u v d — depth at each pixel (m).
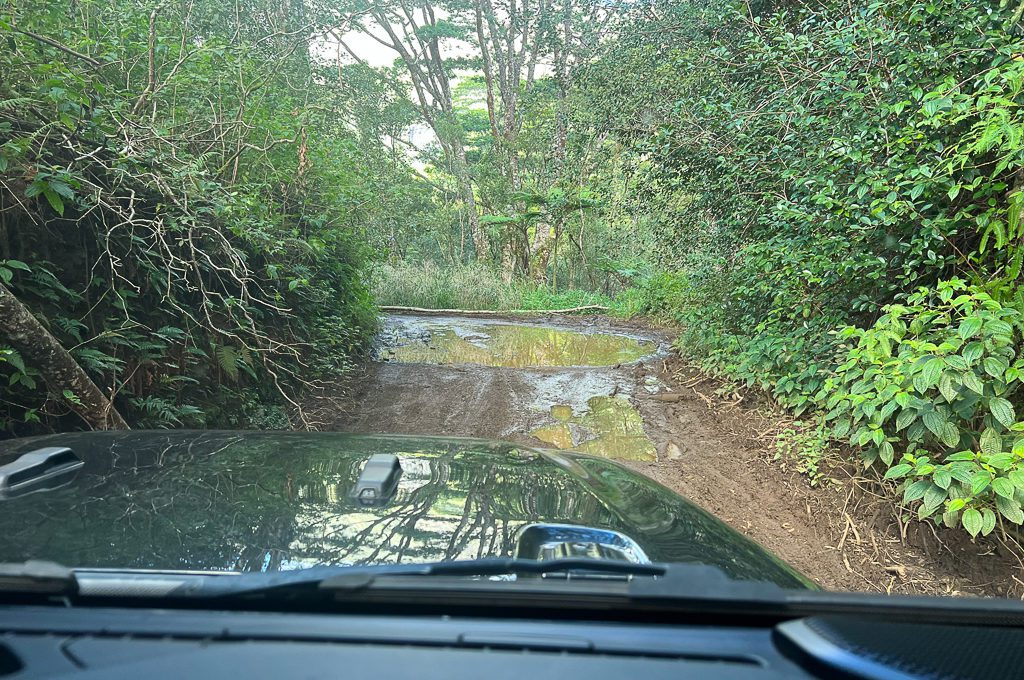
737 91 7.95
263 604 1.23
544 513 1.85
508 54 27.86
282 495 1.84
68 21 5.60
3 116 4.15
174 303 5.36
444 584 1.14
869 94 5.76
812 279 5.95
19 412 4.14
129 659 0.93
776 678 0.94
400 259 20.45
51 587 1.13
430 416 7.47
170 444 2.30
